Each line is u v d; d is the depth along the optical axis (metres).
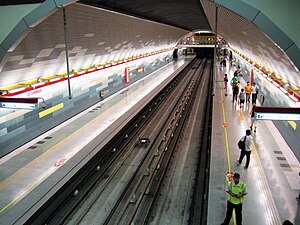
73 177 9.83
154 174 10.59
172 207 8.76
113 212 8.41
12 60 10.27
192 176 10.73
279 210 7.33
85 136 13.59
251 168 9.59
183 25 29.11
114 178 10.56
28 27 7.22
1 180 9.49
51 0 6.91
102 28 13.95
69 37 12.04
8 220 7.36
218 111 16.36
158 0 11.66
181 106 20.72
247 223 6.83
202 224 7.41
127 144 13.77
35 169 10.25
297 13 5.50
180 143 14.10
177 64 46.56
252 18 5.69
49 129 14.61
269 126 14.04
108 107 19.06
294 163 9.98
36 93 13.03
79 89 17.56
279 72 11.60
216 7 8.38
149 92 23.61
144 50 30.14
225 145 11.52
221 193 8.03
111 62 22.28
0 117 11.20
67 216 8.22
